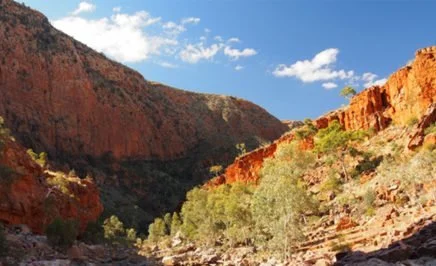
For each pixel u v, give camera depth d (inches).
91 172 6028.5
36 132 5920.3
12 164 2319.1
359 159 3159.5
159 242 3634.4
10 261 1327.5
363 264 1027.9
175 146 7834.6
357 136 3309.5
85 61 7485.2
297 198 2043.6
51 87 6491.1
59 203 2583.7
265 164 3651.6
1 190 2133.4
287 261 1648.6
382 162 2824.8
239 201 3083.2
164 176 6840.6
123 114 7308.1
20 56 6309.1
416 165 2164.1
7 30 6397.6
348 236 1850.4
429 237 1238.9
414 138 2790.4
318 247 1838.1
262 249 2198.6
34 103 6181.1
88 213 2977.4
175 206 6067.9
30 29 6781.5
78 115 6648.6
